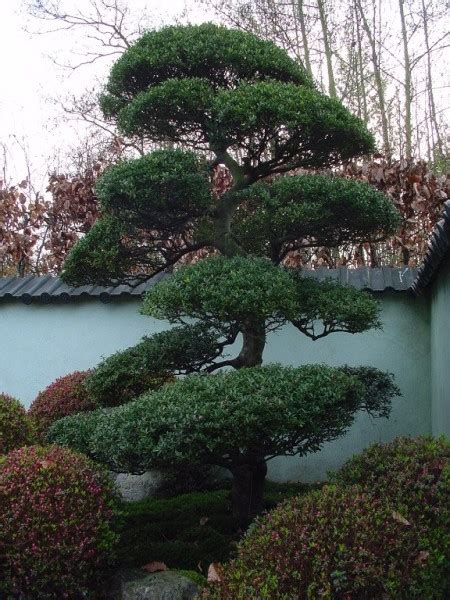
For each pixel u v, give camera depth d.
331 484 3.39
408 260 6.80
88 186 7.50
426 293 5.97
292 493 5.44
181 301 3.63
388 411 4.73
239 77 4.45
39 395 5.89
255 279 3.67
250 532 3.02
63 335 6.62
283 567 2.59
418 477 3.08
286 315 3.71
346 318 3.92
